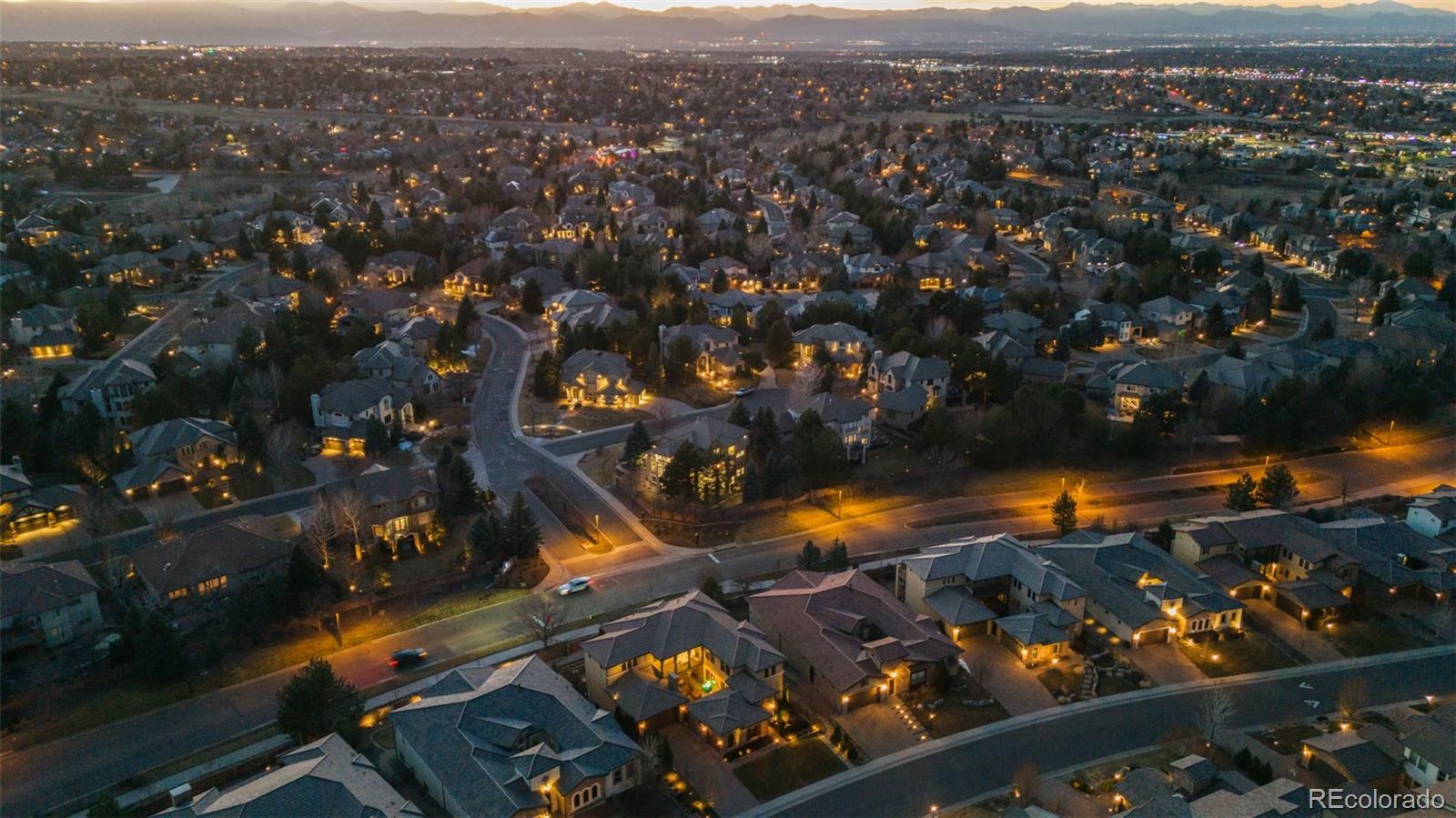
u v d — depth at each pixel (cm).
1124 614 9425
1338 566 10156
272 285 18962
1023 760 7831
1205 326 18762
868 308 19400
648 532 11694
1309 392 14012
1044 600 9656
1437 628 9619
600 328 17400
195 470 12531
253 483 12594
